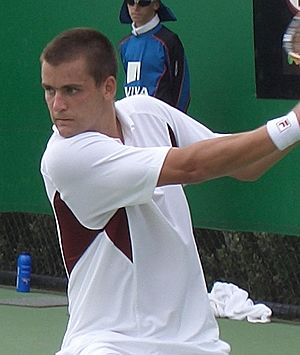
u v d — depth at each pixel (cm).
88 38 851
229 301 2106
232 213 2183
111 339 864
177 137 948
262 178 2128
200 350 879
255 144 793
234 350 1839
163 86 2127
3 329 2033
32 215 2514
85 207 859
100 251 881
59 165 848
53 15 2422
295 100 2062
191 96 2209
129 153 837
